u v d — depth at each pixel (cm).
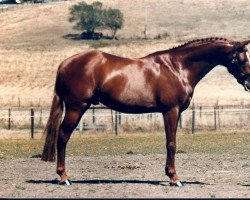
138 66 1634
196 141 3062
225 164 2114
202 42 1662
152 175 1867
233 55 1647
